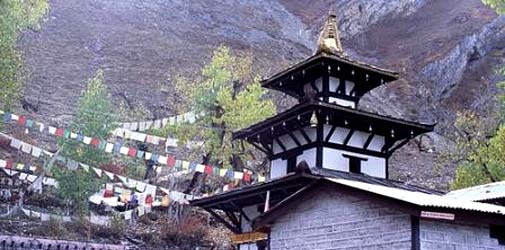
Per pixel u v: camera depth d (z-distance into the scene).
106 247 31.42
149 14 90.44
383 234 15.29
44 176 35.72
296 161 27.91
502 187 23.03
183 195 34.12
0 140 44.91
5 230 31.86
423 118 76.06
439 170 58.22
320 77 29.19
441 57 87.69
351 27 105.38
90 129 37.41
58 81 63.03
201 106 42.12
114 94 61.75
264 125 28.62
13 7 38.28
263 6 108.75
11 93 38.41
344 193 16.50
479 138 42.44
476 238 15.36
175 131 42.28
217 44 84.69
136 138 33.09
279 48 90.06
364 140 27.98
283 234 18.19
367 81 29.53
